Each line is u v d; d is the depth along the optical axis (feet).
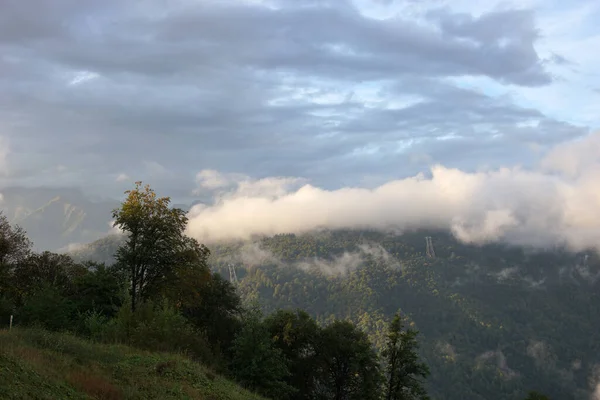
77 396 40.73
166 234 136.67
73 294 122.83
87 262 145.79
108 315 113.70
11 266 132.57
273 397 98.78
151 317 85.56
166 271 138.31
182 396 51.93
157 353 70.13
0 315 98.22
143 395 48.34
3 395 34.63
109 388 45.24
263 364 100.89
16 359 42.78
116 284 120.47
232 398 58.59
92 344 65.82
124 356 63.05
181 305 144.77
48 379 41.32
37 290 106.83
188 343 83.71
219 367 88.48
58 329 85.30
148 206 137.80
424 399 149.48
